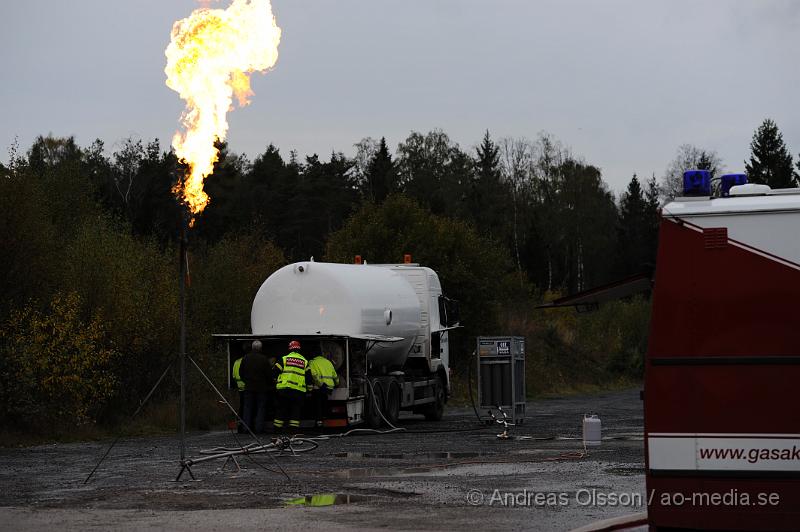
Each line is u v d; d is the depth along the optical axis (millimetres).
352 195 105375
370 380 26359
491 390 26844
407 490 14125
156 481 15328
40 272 25469
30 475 16172
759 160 97062
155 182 65750
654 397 9727
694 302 9719
